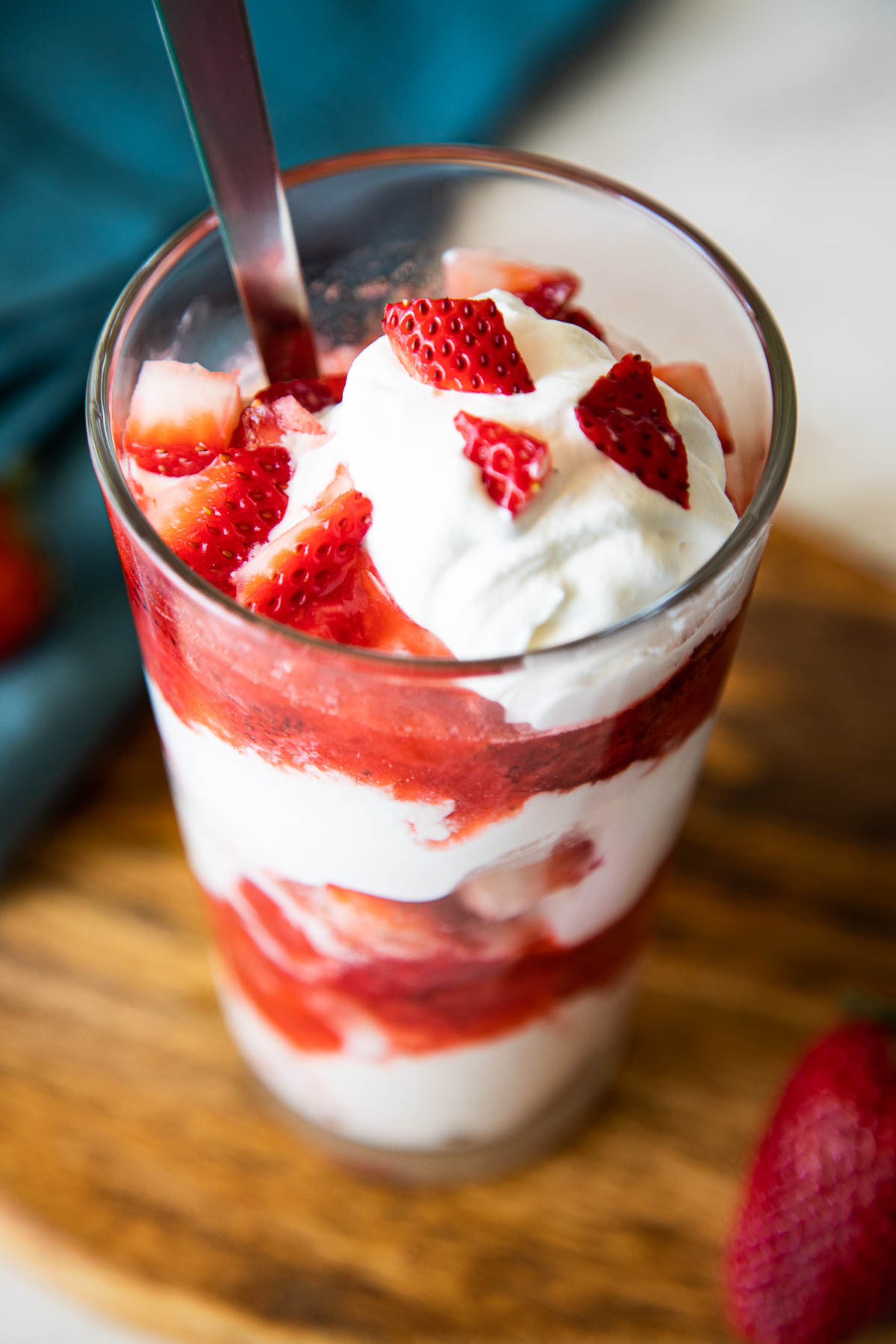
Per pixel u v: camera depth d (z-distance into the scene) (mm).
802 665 392
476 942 280
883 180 584
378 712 236
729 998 361
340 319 302
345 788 249
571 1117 347
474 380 256
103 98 481
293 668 234
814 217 574
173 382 271
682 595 236
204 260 274
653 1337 325
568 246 294
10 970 361
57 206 457
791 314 549
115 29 498
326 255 293
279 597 247
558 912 280
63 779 382
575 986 305
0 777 372
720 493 263
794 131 597
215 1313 325
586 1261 333
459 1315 326
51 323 432
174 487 260
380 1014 300
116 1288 327
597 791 257
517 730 240
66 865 375
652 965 364
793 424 252
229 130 256
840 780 381
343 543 249
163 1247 331
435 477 248
